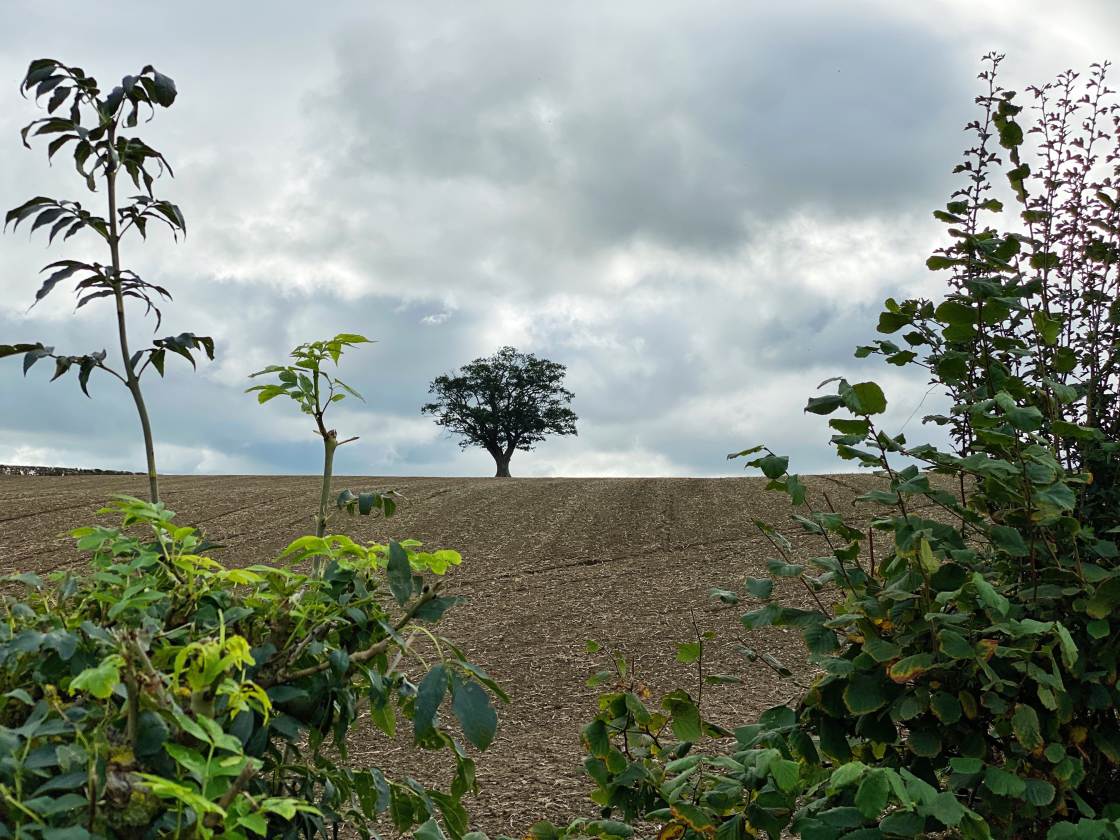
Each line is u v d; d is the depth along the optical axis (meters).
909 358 2.67
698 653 2.61
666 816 2.31
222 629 1.28
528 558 12.25
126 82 2.21
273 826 1.61
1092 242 2.94
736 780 2.22
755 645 7.89
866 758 2.42
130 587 1.57
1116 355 2.69
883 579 2.53
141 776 1.15
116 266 2.15
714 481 19.20
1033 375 2.79
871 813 1.65
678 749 2.57
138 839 1.16
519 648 8.04
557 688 6.79
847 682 2.27
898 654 2.12
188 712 1.25
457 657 1.71
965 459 2.22
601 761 2.45
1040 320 2.39
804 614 2.41
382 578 1.88
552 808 3.88
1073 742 2.17
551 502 16.73
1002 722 2.12
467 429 39.81
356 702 1.84
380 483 20.38
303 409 2.00
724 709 5.74
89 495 16.17
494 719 1.60
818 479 16.59
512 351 40.22
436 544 12.99
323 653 1.66
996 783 1.91
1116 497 2.56
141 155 2.27
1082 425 2.73
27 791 1.21
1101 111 3.31
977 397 2.52
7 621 1.50
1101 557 2.47
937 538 2.28
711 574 10.93
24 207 2.05
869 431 2.36
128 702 1.19
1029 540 2.31
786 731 2.36
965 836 1.76
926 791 1.70
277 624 1.65
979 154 3.30
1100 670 2.21
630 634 8.45
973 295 2.50
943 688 2.21
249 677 1.56
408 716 1.93
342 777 1.80
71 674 1.41
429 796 1.99
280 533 12.93
